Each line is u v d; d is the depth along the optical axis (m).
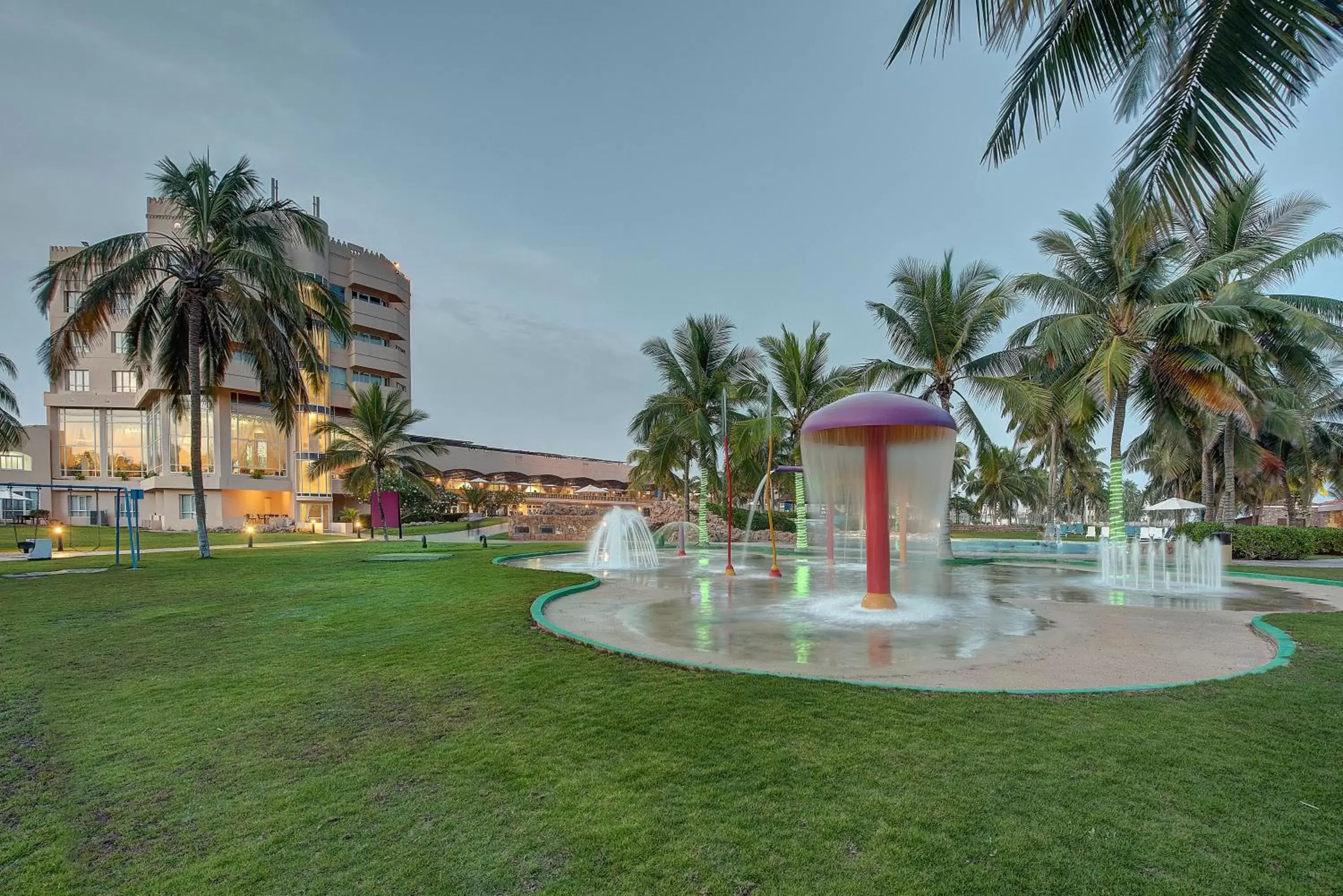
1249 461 22.80
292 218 18.89
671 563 17.12
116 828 3.01
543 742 3.87
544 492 66.94
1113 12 4.14
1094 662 5.93
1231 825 2.84
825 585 12.18
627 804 3.09
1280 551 18.17
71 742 4.05
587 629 7.57
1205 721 4.11
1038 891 2.39
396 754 3.76
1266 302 16.20
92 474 44.09
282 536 35.50
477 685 5.07
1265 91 3.71
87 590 11.20
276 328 18.17
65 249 44.72
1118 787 3.19
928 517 9.73
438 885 2.51
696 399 26.52
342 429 38.56
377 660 5.93
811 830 2.83
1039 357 18.39
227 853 2.77
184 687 5.18
